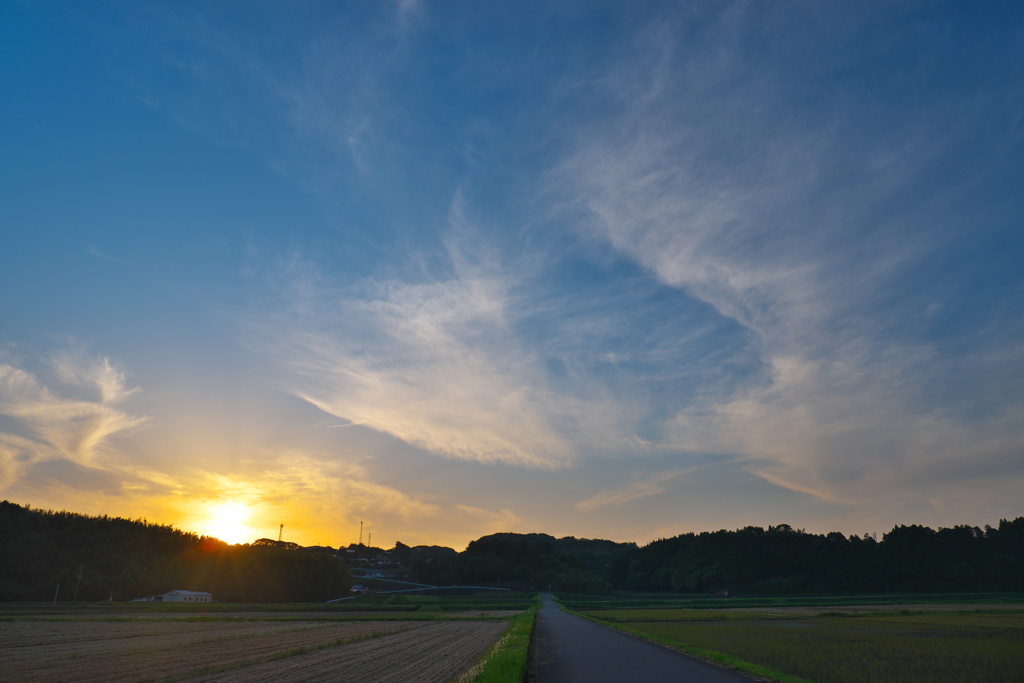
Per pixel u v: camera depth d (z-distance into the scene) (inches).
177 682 967.0
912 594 7194.9
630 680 796.0
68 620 2810.0
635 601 6333.7
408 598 7076.8
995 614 3528.5
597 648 1296.8
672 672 879.1
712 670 901.2
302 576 7504.9
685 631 2192.4
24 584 6186.0
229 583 7268.7
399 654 1357.0
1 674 1080.2
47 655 1387.8
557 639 1583.4
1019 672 1142.3
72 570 6496.1
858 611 4033.0
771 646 1562.5
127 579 6678.2
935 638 1873.8
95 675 1056.2
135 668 1147.3
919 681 1032.8
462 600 6496.1
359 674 1028.5
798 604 5634.8
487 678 787.4
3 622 2647.6
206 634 2080.5
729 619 3193.9
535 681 799.1
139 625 2576.3
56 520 7691.9
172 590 6870.1
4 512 7283.5
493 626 2475.4
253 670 1100.5
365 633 2127.2
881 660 1296.8
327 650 1488.7
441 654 1328.7
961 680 1047.6
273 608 4968.0
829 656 1363.2
